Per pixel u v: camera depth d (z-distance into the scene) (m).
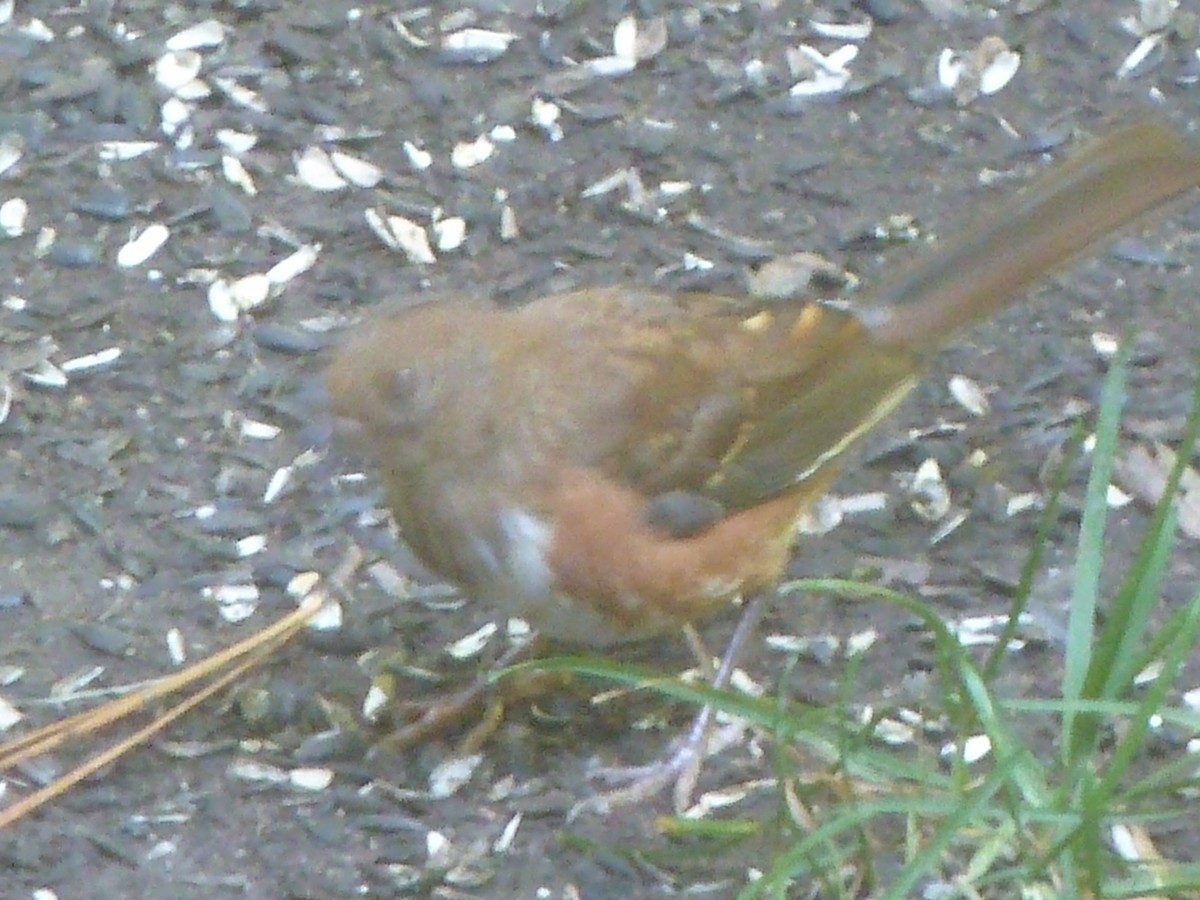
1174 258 10.91
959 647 7.82
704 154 11.52
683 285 10.80
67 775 8.38
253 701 8.77
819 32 12.12
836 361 8.61
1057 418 10.11
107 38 11.98
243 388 10.19
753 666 8.92
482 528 8.03
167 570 9.33
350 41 12.03
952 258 8.91
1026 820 7.65
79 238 10.95
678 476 8.07
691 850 8.04
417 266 10.88
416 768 8.48
